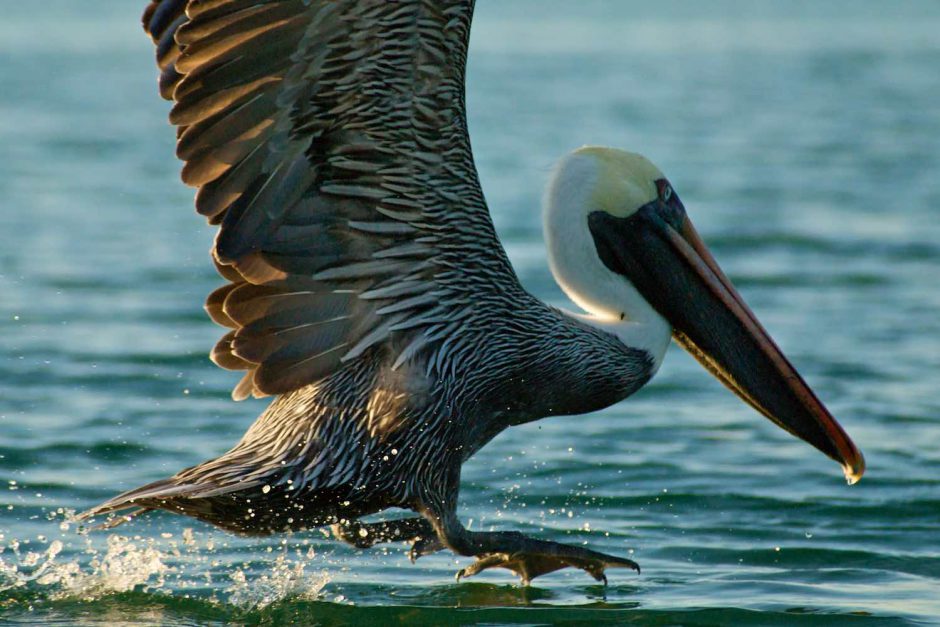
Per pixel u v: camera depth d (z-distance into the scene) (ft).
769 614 35.35
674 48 291.79
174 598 36.55
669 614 35.45
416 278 35.81
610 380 38.75
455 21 32.60
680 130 148.87
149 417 53.47
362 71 32.96
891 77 214.07
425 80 33.37
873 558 40.70
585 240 39.55
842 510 44.98
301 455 35.35
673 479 47.93
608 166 39.93
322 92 33.12
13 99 174.40
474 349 36.65
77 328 67.10
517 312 37.17
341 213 34.83
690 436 53.36
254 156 33.65
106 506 33.40
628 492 46.68
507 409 38.11
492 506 45.16
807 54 268.62
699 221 98.58
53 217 97.35
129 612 35.19
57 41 301.43
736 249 90.12
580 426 54.54
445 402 36.14
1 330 66.08
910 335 67.97
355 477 35.60
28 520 42.50
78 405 54.75
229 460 35.42
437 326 36.09
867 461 49.75
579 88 194.39
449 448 36.40
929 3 548.31
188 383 58.44
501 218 97.91
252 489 34.76
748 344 39.78
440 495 36.35
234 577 38.29
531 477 48.08
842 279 81.20
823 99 182.91
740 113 165.99
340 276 35.24
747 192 110.83
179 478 34.83
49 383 57.67
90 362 60.95
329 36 32.27
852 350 65.00
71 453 48.80
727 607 35.96
